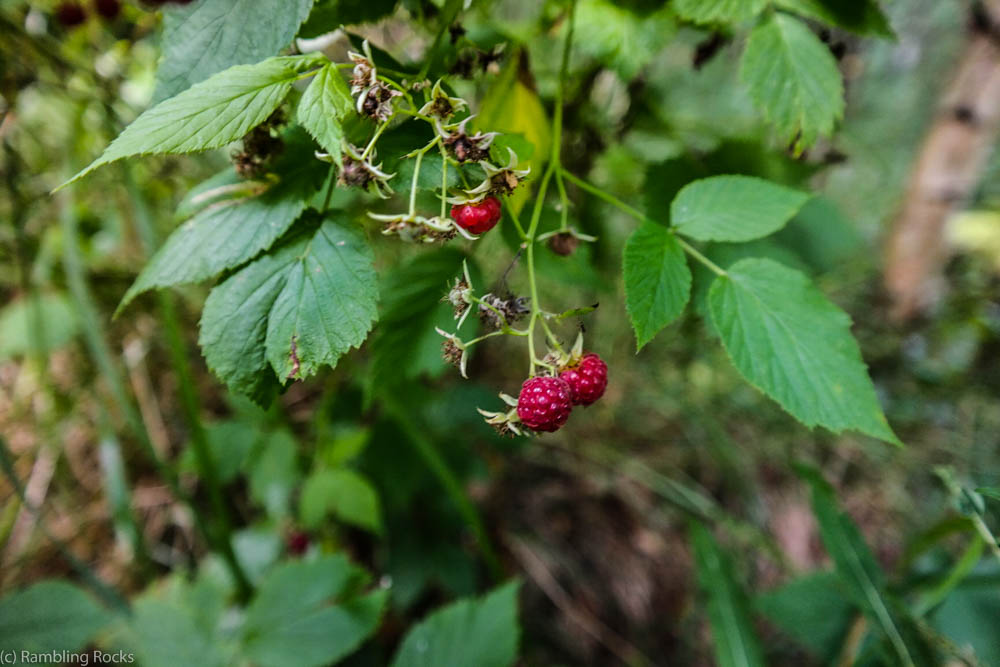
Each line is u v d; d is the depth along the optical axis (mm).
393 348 238
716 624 306
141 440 316
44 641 263
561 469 493
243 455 344
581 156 297
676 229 215
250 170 193
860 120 612
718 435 493
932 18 577
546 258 256
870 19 227
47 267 381
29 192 373
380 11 203
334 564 290
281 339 181
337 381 378
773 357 204
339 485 315
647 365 513
